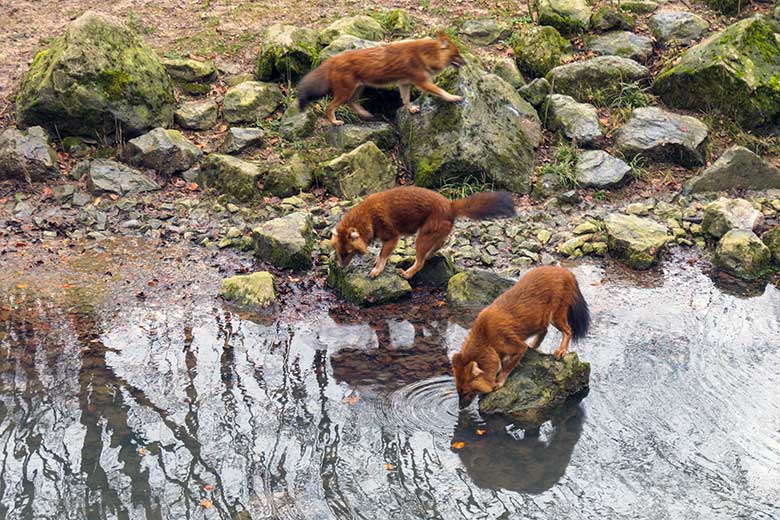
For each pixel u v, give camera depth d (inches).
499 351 339.0
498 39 492.7
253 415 340.2
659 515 314.2
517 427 337.7
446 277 393.7
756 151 447.8
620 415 340.2
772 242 402.9
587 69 463.5
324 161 434.0
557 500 318.3
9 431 333.1
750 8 508.4
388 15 502.3
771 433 334.0
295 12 509.4
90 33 441.4
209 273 397.1
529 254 403.9
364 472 324.8
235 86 461.7
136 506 315.3
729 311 380.2
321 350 365.1
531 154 439.5
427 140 432.1
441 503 317.4
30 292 385.1
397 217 380.5
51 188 427.5
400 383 352.2
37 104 435.5
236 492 319.3
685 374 353.1
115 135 444.1
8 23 494.9
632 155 441.7
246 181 426.0
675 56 478.6
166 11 508.4
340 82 432.1
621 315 376.8
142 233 414.6
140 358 359.3
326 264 401.1
